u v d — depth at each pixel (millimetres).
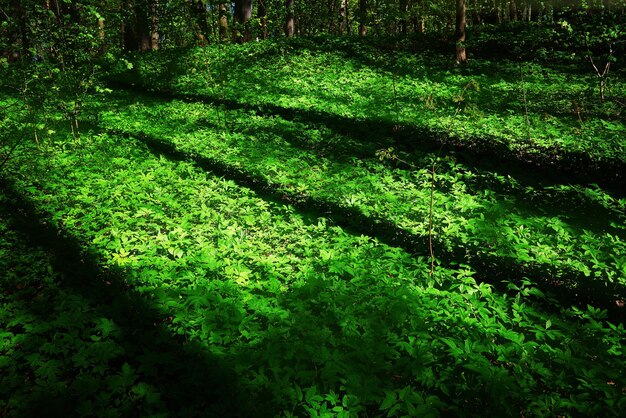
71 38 9219
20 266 5156
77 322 4199
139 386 3449
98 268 5281
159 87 15773
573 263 5359
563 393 3551
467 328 4148
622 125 10125
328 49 20078
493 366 3715
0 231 5988
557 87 14086
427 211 6797
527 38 18484
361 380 3557
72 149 9297
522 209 6957
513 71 16078
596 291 5172
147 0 18734
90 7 8992
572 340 3984
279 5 29141
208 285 4871
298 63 17875
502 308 4578
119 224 6285
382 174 8430
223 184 7863
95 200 7098
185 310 4445
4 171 7785
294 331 4191
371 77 15867
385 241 6324
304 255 5898
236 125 11359
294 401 3379
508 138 9750
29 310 4426
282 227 6633
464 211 6840
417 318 4227
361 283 4898
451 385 3609
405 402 3318
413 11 14219
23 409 3312
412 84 14625
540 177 8203
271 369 3674
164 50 21156
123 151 9375
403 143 10133
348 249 5906
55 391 3453
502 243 5828
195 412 3365
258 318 4461
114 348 3893
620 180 7922
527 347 3852
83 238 5953
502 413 3314
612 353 3857
